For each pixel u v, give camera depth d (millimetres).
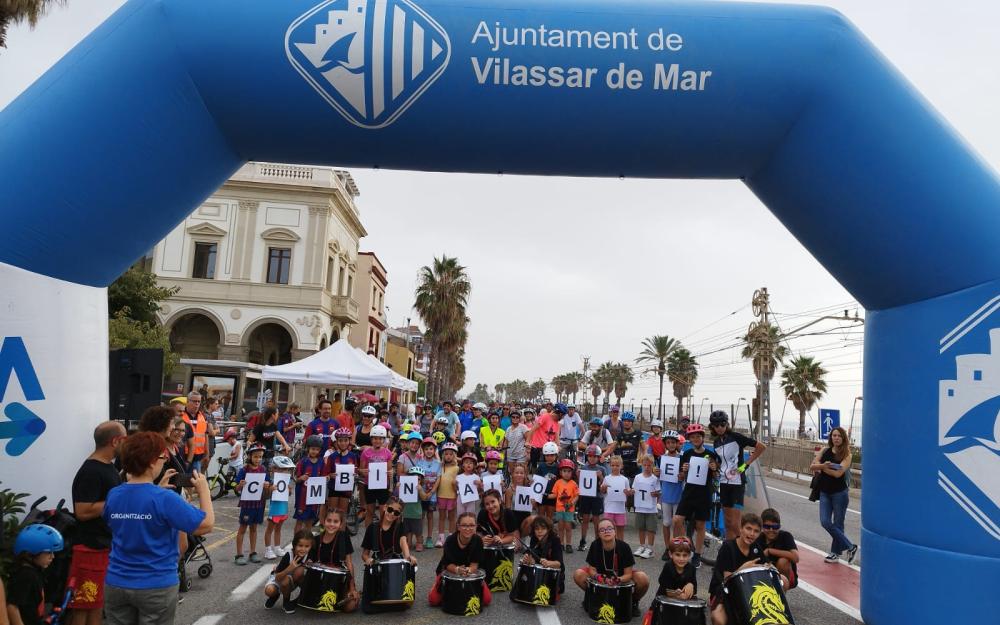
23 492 5438
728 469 8461
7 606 4297
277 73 6090
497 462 9219
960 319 5621
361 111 6250
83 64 5762
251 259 33062
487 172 6930
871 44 6281
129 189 5980
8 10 12203
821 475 9172
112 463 4988
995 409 5387
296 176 33438
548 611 6559
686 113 6277
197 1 6074
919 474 5734
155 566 3826
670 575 5984
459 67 6145
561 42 6172
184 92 6090
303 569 6297
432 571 8023
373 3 6156
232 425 21547
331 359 18672
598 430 12031
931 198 5746
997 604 5238
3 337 5352
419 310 47344
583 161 6680
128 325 24000
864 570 6316
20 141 5520
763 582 5344
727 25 6238
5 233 5445
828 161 6180
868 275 6262
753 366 46562
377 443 9531
